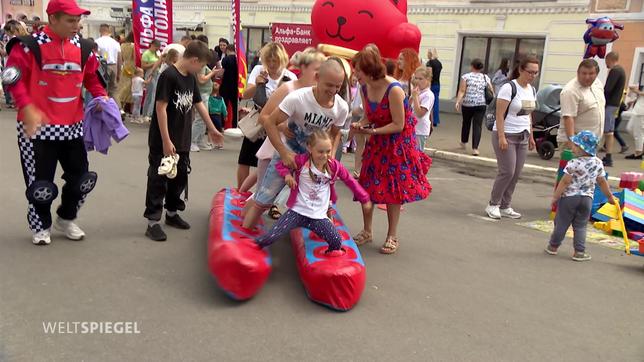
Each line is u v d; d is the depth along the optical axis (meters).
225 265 3.86
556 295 4.47
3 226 5.10
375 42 9.23
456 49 17.95
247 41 23.94
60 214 4.88
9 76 4.18
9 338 3.32
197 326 3.62
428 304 4.15
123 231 5.23
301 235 4.63
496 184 6.62
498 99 6.41
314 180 4.10
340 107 4.38
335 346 3.48
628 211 6.31
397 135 4.96
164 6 12.01
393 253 5.20
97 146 4.71
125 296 3.95
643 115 10.96
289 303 4.03
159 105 4.80
